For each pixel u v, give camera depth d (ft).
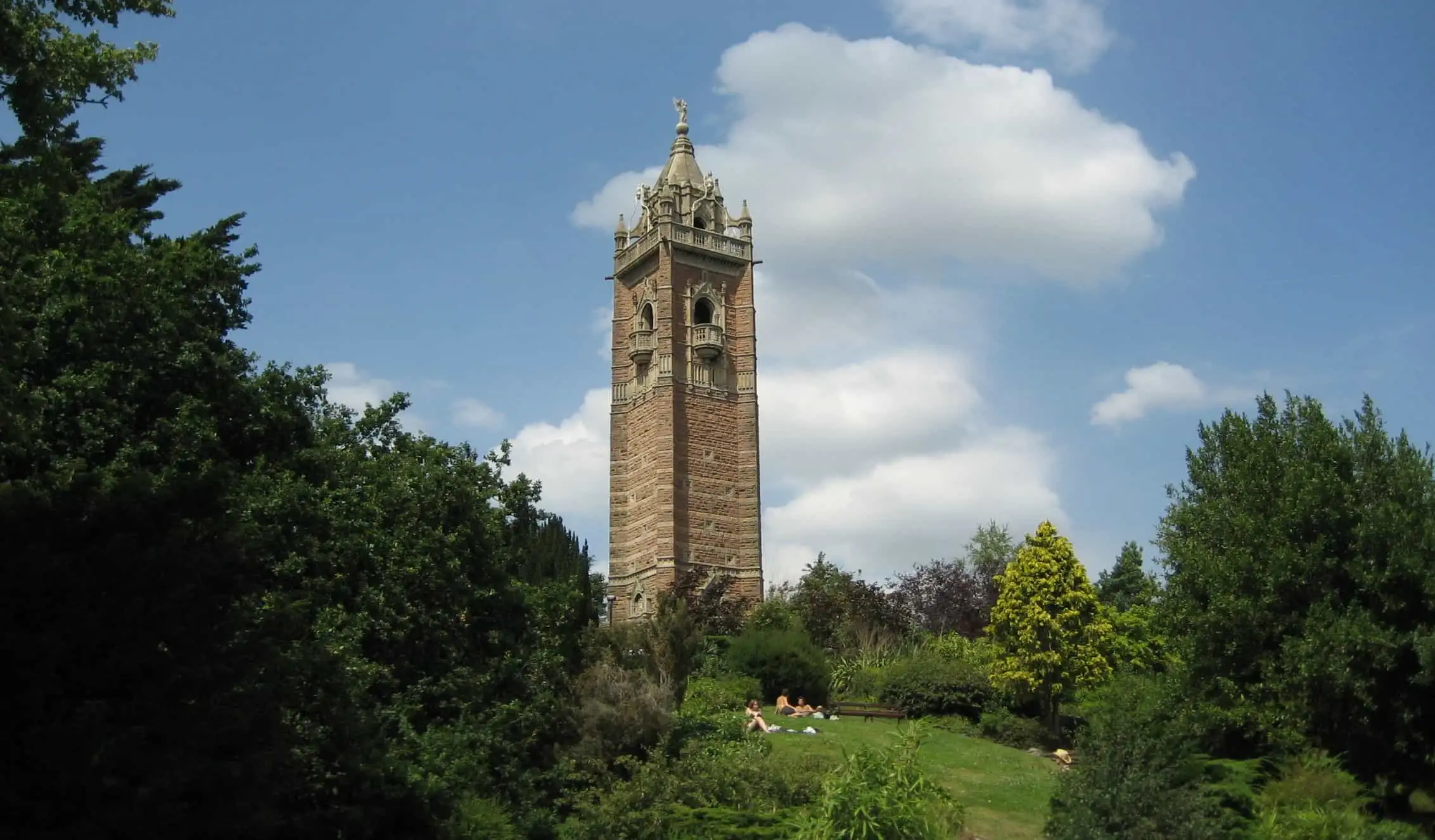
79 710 75.00
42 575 77.61
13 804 75.25
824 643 266.77
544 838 131.23
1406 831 120.26
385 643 135.54
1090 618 209.15
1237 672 142.00
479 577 149.28
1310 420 149.07
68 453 96.12
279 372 119.14
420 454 152.87
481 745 135.44
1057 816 114.62
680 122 357.41
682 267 336.29
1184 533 156.35
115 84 80.28
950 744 189.57
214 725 81.76
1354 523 138.10
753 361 336.08
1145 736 124.06
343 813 105.29
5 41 72.49
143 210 158.40
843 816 108.37
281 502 112.68
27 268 94.32
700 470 324.60
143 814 76.79
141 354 101.65
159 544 82.94
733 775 135.23
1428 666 126.82
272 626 94.58
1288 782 125.49
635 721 150.51
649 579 316.40
